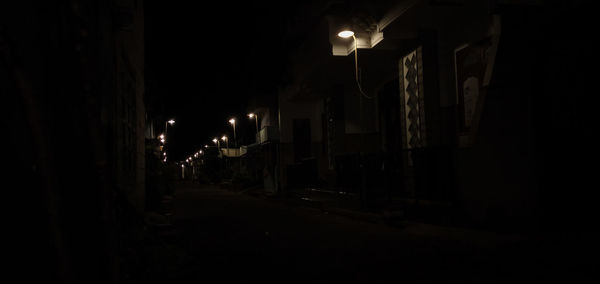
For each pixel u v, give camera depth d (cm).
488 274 563
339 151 1828
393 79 1664
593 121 808
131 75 962
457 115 1192
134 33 1047
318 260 720
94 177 314
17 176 262
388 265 654
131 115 956
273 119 2933
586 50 816
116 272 362
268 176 2678
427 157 1050
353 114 1866
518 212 853
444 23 1250
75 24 311
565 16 846
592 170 804
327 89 2050
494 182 859
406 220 1084
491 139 866
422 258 685
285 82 2219
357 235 971
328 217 1378
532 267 573
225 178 5272
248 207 1922
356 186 1389
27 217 261
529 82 886
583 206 812
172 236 912
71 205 300
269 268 678
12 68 250
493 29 948
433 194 1028
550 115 865
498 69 866
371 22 1365
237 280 611
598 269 534
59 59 302
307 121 2569
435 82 1279
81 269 300
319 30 1559
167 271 609
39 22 296
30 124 254
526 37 875
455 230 875
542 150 873
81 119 310
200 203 2197
